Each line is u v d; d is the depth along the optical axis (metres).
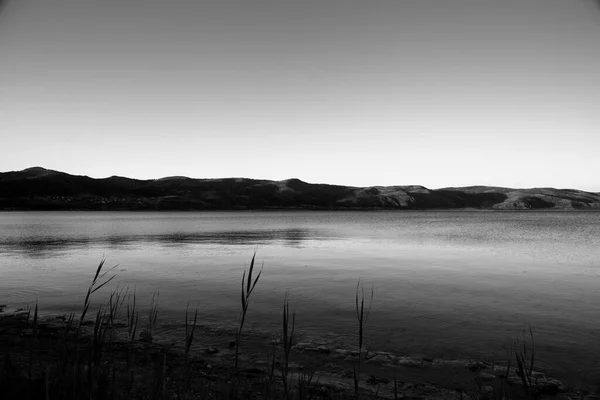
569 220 113.56
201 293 14.87
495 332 10.08
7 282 17.20
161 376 3.65
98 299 13.82
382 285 16.61
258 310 12.30
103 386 2.97
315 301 13.55
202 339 9.42
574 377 7.29
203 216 158.25
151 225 81.69
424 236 49.41
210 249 33.03
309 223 94.81
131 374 3.31
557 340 9.45
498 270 21.11
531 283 17.23
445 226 79.00
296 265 23.02
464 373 7.47
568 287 16.34
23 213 187.12
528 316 11.66
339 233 55.97
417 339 9.55
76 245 36.75
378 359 8.20
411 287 16.22
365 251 31.36
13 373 3.77
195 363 7.56
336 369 7.68
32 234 52.31
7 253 29.66
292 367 7.74
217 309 12.42
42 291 15.23
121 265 22.83
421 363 7.97
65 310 12.23
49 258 26.39
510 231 60.28
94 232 57.25
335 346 9.00
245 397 4.79
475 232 57.88
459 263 24.09
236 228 70.31
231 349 8.70
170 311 12.12
